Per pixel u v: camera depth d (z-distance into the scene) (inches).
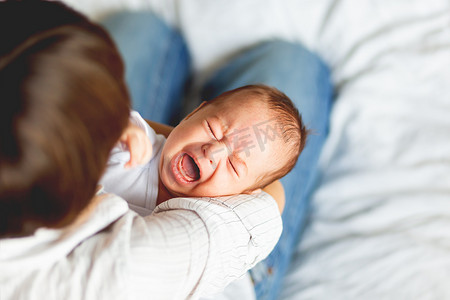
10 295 13.6
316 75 49.4
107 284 13.3
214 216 18.4
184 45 55.9
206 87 53.8
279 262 38.1
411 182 46.1
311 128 43.6
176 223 16.7
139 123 23.9
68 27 11.7
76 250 14.2
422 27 49.9
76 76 10.9
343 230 44.9
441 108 48.9
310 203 49.3
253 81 44.5
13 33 11.2
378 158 48.7
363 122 50.8
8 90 10.3
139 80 46.1
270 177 28.6
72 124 10.9
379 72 50.8
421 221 42.6
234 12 52.4
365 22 50.9
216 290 19.1
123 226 14.8
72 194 11.9
